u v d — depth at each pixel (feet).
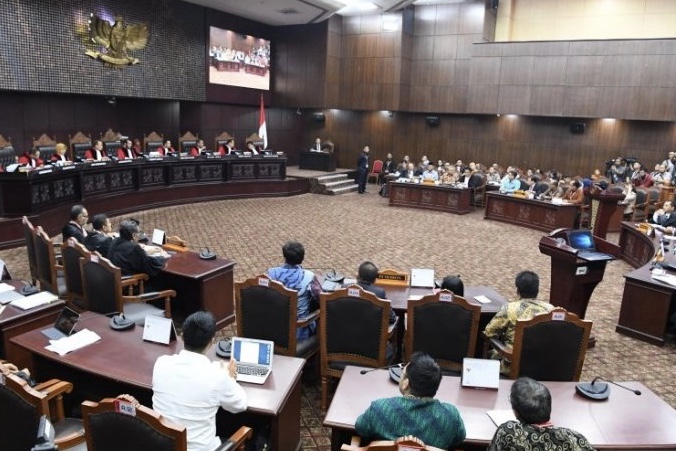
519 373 11.73
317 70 57.72
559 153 54.49
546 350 11.51
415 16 58.13
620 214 38.27
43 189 29.68
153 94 44.62
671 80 46.26
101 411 7.32
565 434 7.05
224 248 29.30
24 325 13.08
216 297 18.11
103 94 40.01
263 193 49.01
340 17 58.44
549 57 50.93
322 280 16.78
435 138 60.44
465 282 24.99
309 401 13.88
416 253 30.09
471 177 48.49
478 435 8.64
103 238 18.48
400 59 56.85
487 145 58.03
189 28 47.52
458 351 12.61
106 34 39.52
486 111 54.54
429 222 39.88
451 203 44.24
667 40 45.93
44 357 11.55
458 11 55.88
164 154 43.68
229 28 52.21
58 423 9.77
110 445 7.41
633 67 47.57
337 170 59.62
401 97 58.03
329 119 63.31
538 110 52.08
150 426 7.09
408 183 45.83
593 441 8.59
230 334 17.98
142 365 10.61
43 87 35.47
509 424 7.28
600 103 49.32
